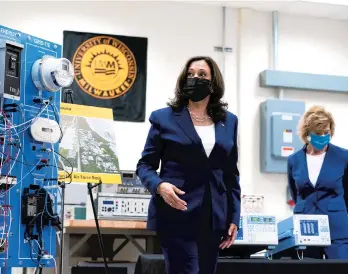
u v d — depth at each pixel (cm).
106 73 575
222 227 213
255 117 603
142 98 580
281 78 600
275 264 274
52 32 566
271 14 623
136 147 574
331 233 350
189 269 208
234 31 612
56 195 296
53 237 290
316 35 637
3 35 276
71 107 354
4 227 268
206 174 214
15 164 275
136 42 585
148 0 593
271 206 591
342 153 368
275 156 585
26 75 285
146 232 461
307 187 364
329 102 631
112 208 454
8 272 278
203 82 219
